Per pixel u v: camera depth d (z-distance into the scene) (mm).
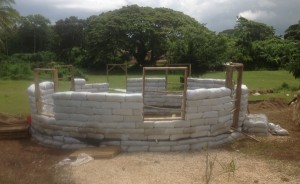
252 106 15172
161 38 40312
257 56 43281
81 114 8414
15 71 32281
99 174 6785
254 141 9250
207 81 12859
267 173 7027
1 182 5953
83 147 8422
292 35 48281
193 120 8469
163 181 6516
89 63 41938
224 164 7508
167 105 13242
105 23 40844
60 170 6789
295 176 6883
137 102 8141
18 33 48312
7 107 14711
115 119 8242
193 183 6434
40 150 8578
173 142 8383
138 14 41500
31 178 6266
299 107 11609
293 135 9992
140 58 42938
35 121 9375
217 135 8922
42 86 10000
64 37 48031
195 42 23188
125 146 8305
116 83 26766
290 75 33531
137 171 7012
